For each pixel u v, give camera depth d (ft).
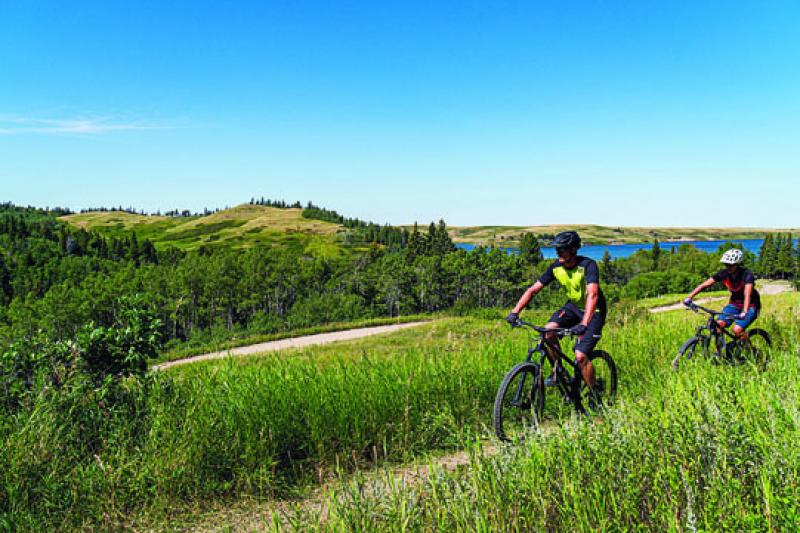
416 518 8.80
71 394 14.32
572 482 8.80
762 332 24.47
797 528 7.01
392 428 16.24
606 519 8.05
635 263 435.12
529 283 290.56
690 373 16.21
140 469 13.09
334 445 15.35
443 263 285.23
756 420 10.11
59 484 12.16
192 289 280.72
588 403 16.87
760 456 9.06
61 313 247.09
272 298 310.04
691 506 7.76
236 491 13.44
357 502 9.15
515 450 10.37
